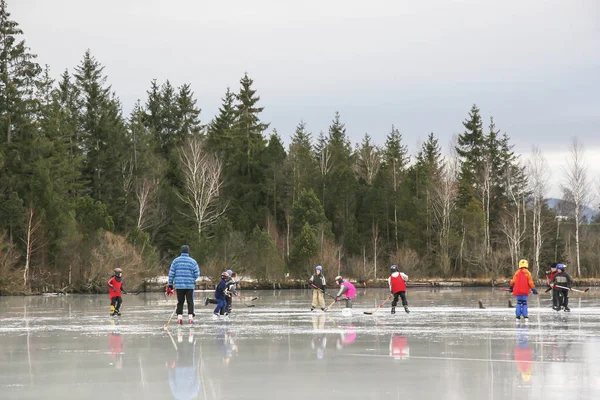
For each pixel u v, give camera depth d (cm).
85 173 8900
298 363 1403
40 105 7969
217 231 6812
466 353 1541
